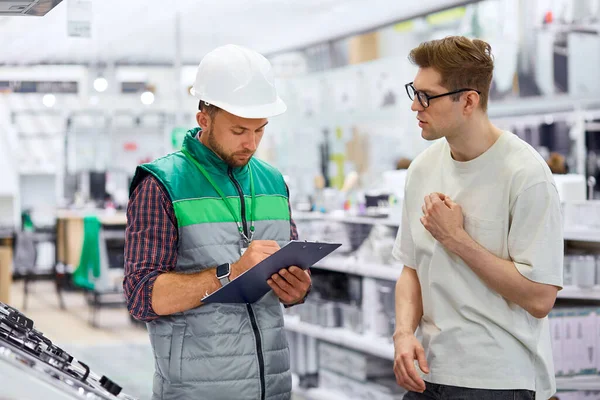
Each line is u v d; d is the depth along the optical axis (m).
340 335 4.58
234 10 7.72
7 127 10.45
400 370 2.13
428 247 2.18
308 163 8.22
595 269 3.51
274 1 7.48
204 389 1.96
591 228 3.50
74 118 10.02
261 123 1.96
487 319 2.07
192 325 1.97
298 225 5.26
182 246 1.99
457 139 2.07
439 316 2.15
